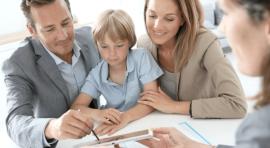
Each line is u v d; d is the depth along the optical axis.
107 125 1.06
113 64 1.16
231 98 1.06
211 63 1.13
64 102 1.15
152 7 1.10
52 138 0.89
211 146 0.86
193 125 1.03
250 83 2.40
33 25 1.08
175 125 1.04
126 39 1.13
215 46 1.15
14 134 0.92
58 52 1.13
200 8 1.14
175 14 1.09
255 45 0.48
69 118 0.86
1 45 2.60
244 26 0.47
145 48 1.27
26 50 1.10
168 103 1.12
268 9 0.43
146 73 1.19
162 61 1.25
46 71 1.10
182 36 1.14
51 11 1.02
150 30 1.16
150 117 1.11
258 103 0.46
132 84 1.20
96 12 3.31
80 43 1.24
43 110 1.13
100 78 1.21
